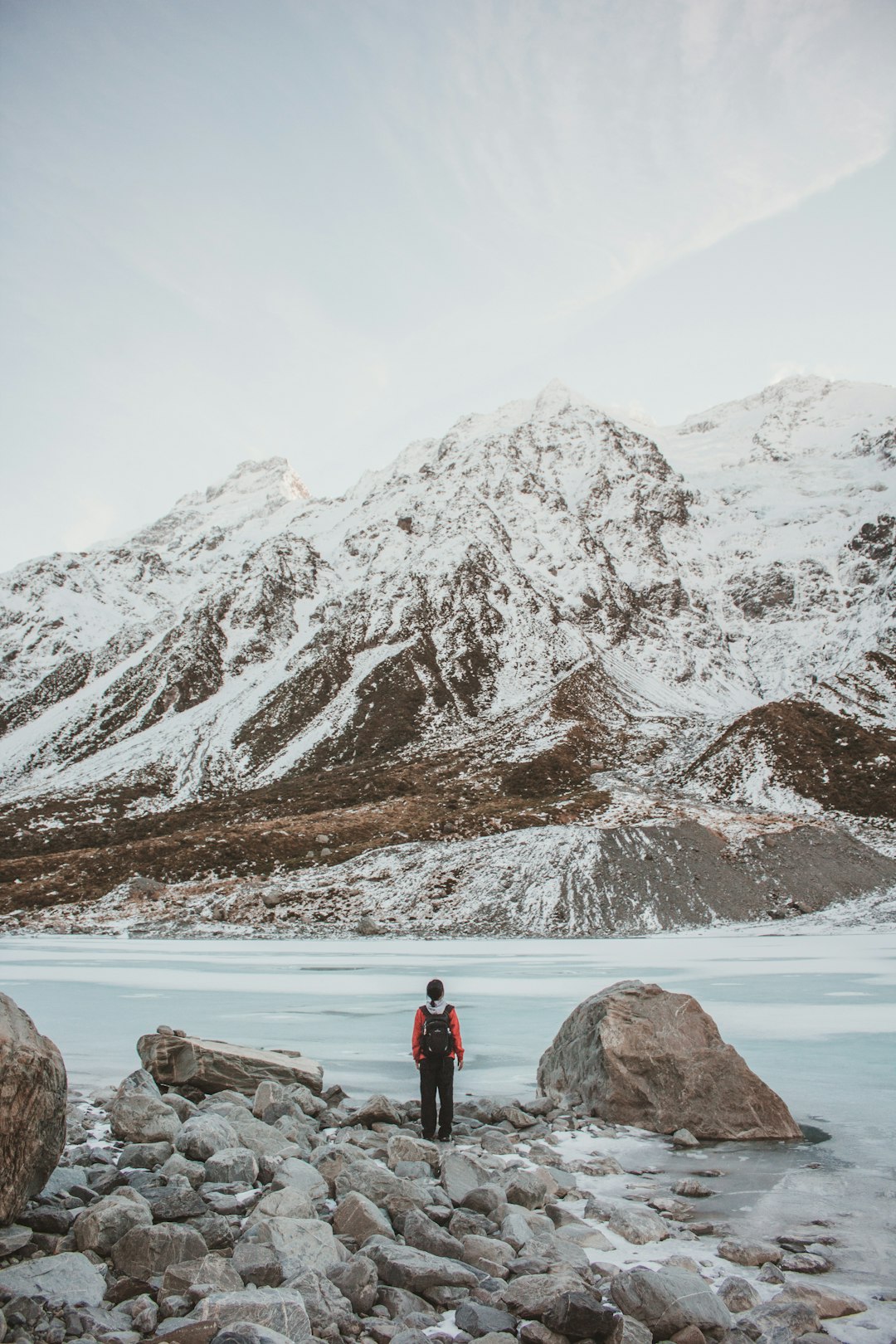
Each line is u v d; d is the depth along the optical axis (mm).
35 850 116188
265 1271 6504
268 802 122812
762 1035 18891
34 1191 7535
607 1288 6629
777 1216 8359
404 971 36219
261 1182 8719
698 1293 6344
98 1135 10211
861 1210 8516
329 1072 15453
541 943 53125
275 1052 13883
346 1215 7641
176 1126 10047
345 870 76250
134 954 47938
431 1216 7941
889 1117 12211
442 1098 10930
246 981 32656
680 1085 11734
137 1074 11969
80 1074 14914
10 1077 7215
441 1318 6344
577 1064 13117
